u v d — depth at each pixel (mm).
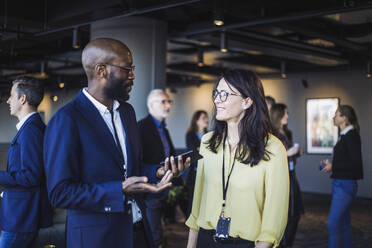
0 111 2957
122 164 1851
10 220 2350
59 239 3260
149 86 6094
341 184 4113
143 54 6066
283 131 4316
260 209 1798
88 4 5836
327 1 5344
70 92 2898
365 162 10133
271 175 1761
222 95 1850
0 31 5715
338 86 10609
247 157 1778
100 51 1840
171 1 4621
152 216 3754
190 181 4926
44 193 2422
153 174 2039
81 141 1758
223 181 1849
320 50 8602
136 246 2033
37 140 2338
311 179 10953
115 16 5227
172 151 4426
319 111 10914
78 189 1669
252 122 1821
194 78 12992
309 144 11047
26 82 2453
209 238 1852
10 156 2363
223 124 1929
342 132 4172
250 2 5469
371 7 4543
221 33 6340
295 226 4324
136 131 2062
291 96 11438
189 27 6512
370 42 8594
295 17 5125
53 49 9102
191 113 13430
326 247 5207
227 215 1810
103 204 1699
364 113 10188
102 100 1891
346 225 4164
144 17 6078
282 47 7746
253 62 10461
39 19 6266
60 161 1685
